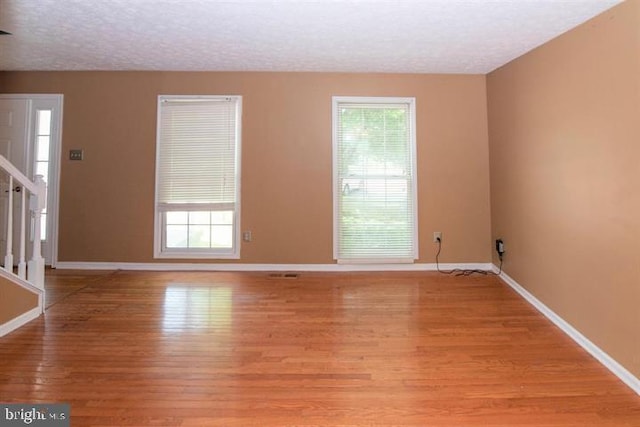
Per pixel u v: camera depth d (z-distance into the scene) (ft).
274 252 13.08
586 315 7.35
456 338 7.62
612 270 6.63
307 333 7.84
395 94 12.96
